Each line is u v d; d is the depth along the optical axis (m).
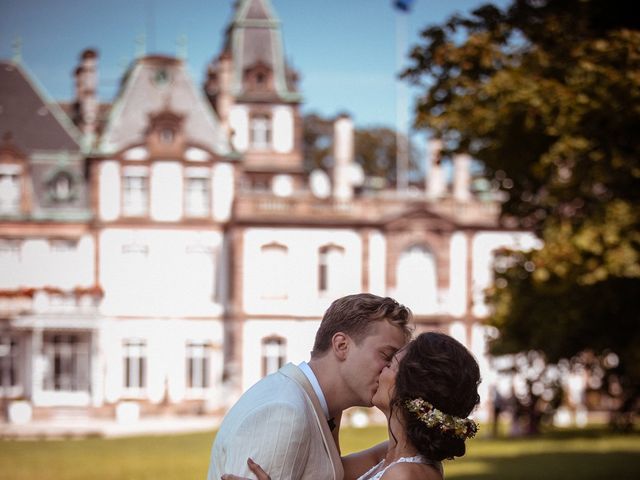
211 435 36.88
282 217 51.69
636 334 17.25
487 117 17.09
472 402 4.62
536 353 19.97
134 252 52.22
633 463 24.47
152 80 53.59
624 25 17.73
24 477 22.41
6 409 49.34
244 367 51.25
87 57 55.44
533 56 17.19
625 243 16.42
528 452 28.17
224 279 52.50
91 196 52.19
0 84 54.66
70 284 51.84
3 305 50.00
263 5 58.34
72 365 50.62
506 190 18.77
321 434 4.77
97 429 42.09
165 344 51.72
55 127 54.19
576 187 16.80
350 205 52.41
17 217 51.62
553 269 16.81
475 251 52.94
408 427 4.59
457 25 18.45
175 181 52.41
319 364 4.94
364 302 4.93
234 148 53.03
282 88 57.28
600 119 16.20
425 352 4.60
